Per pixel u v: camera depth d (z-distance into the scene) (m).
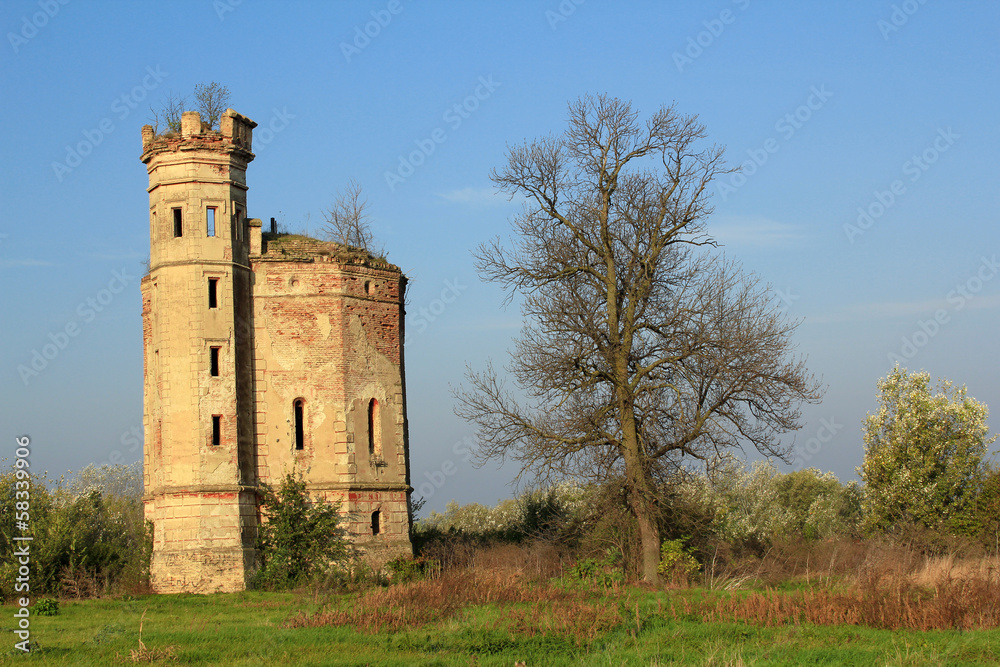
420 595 29.02
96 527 45.94
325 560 40.59
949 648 21.62
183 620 28.53
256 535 40.72
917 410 53.28
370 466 43.00
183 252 41.28
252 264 42.91
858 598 26.97
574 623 24.94
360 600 29.20
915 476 51.78
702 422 39.69
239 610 31.47
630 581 39.09
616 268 42.56
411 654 21.89
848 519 67.69
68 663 21.25
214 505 39.59
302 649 22.45
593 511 43.28
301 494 41.50
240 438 40.91
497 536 49.97
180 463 39.84
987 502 49.75
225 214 41.97
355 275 44.06
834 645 22.73
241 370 41.56
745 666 20.61
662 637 24.16
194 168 41.72
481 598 29.64
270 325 42.81
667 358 40.41
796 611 26.77
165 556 38.88
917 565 35.91
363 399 43.44
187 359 40.59
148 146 42.09
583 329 41.16
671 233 41.56
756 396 39.22
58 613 31.14
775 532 57.41
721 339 39.31
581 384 41.22
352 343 43.53
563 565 41.34
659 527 41.53
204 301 41.06
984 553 44.06
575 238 42.84
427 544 46.78
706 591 33.19
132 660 21.36
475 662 21.16
